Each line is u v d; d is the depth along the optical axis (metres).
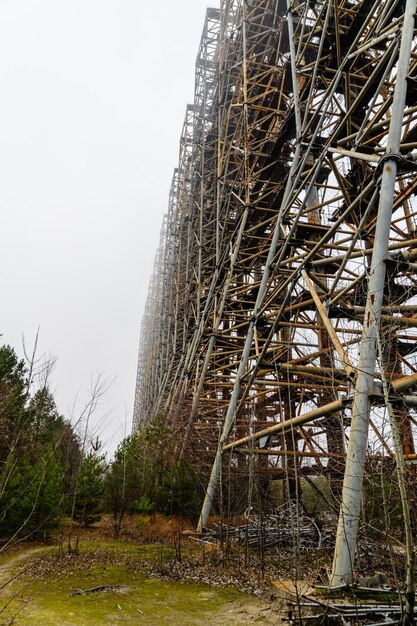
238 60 23.38
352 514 7.55
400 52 9.20
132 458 24.19
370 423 8.05
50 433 24.00
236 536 14.80
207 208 29.39
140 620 7.58
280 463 17.31
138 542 17.67
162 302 47.28
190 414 22.80
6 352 24.55
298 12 15.54
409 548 5.51
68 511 21.62
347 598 7.17
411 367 11.40
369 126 11.22
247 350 16.31
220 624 7.32
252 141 20.28
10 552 15.50
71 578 10.96
